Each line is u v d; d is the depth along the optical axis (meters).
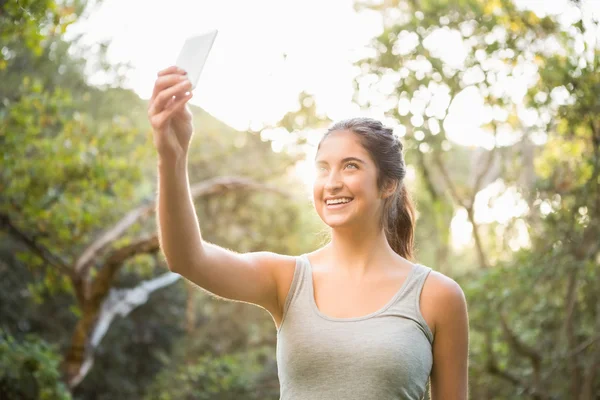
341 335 1.92
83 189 8.96
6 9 5.99
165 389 13.05
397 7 10.48
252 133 13.79
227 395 12.81
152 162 12.05
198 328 17.11
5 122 8.25
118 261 9.22
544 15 8.89
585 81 8.24
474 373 9.91
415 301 1.99
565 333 8.91
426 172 10.27
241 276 2.00
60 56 12.13
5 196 8.56
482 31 9.32
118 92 14.12
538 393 9.03
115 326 15.41
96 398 15.47
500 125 9.79
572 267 8.48
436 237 12.41
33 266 9.58
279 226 15.00
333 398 1.89
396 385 1.89
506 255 9.85
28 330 14.19
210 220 14.80
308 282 2.04
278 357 2.02
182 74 1.74
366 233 2.05
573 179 8.97
